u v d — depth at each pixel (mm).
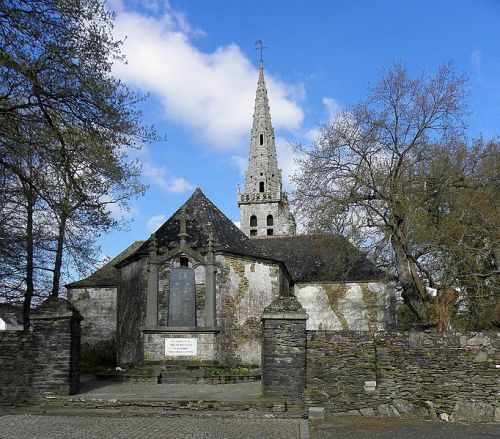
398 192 23391
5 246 20953
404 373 13391
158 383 19281
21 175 14789
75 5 13680
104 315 31297
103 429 11133
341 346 13703
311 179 26266
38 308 14727
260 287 24422
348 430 11234
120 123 14922
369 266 31031
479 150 24359
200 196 26859
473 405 12836
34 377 14266
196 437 10320
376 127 24891
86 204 17188
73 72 13914
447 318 20734
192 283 22469
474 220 22234
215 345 21750
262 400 13359
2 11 12617
